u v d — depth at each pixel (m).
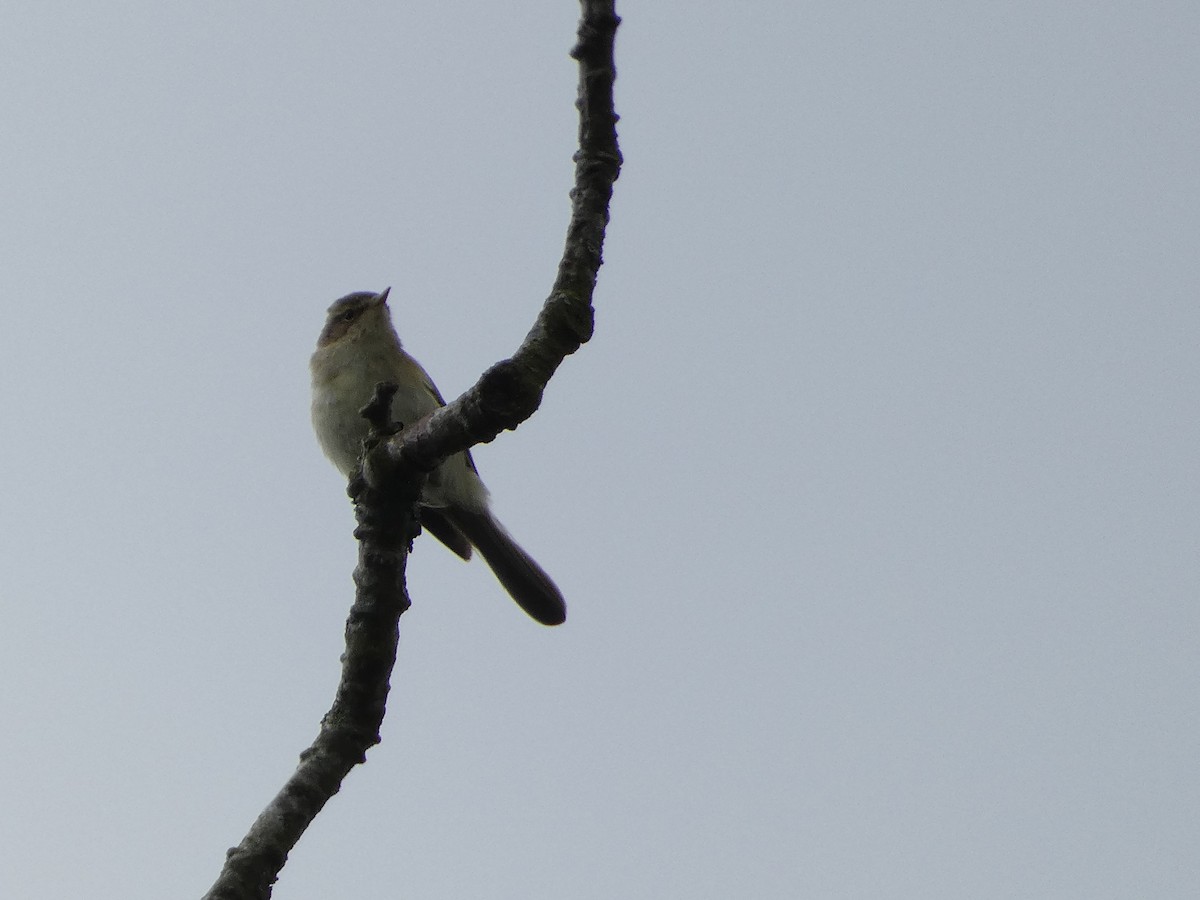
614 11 7.62
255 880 6.92
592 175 7.75
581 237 7.76
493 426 7.73
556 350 7.70
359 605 7.86
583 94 7.71
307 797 7.29
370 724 7.65
